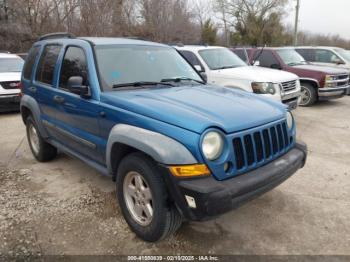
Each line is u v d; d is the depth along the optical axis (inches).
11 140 269.6
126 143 122.6
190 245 127.9
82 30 898.7
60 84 174.9
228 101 136.3
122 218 145.8
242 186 110.6
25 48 961.5
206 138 108.6
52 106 180.7
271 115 131.0
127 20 1045.8
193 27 1279.5
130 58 162.2
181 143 109.5
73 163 211.2
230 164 113.0
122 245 127.9
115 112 132.3
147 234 124.9
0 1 966.4
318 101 451.8
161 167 110.3
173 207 117.9
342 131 295.3
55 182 183.0
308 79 399.9
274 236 133.7
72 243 129.3
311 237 133.1
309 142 261.0
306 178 188.7
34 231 136.9
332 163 213.5
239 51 452.8
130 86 150.4
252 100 144.2
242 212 150.8
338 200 163.2
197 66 327.0
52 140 196.2
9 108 373.1
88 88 147.6
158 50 179.6
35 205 157.4
